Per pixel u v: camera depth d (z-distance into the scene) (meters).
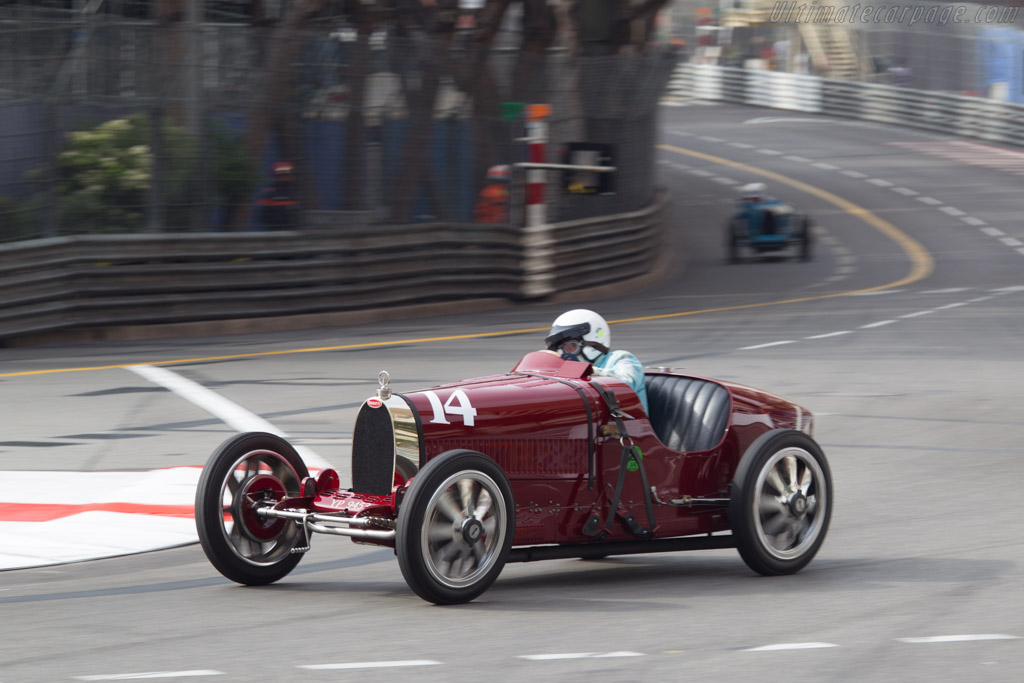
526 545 10.40
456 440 10.03
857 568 11.51
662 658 8.41
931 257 55.62
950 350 28.97
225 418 20.39
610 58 46.47
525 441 10.31
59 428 19.56
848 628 9.30
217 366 26.75
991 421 20.19
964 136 96.62
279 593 10.52
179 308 33.00
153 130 33.47
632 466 10.79
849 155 88.69
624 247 46.75
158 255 32.62
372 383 24.16
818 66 112.56
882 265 53.16
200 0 34.94
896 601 10.19
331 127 36.47
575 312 11.57
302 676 7.92
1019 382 24.33
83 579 11.17
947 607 9.97
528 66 42.28
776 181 79.81
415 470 9.97
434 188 39.34
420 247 38.16
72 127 32.50
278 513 10.46
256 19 42.09
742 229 54.22
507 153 41.69
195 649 8.62
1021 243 59.75
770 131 99.56
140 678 7.85
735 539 11.01
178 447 17.91
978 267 52.16
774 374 25.22
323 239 35.56
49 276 31.03
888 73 106.62
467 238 39.50
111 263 32.06
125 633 9.09
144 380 24.69
